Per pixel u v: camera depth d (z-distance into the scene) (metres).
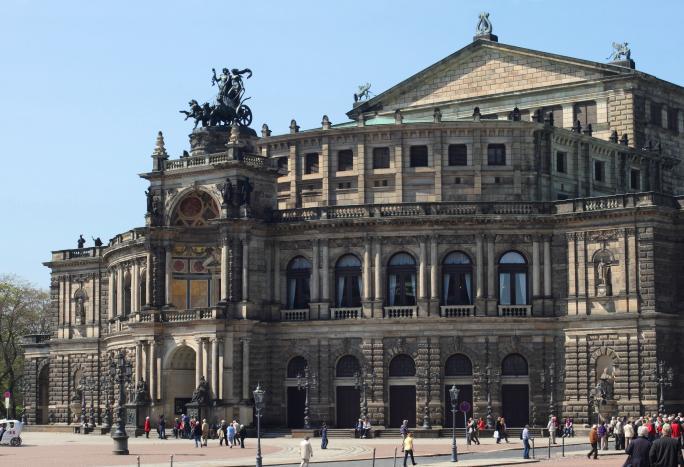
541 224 141.88
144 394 146.38
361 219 143.88
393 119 164.12
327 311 145.38
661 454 62.44
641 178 166.00
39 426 171.38
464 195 148.00
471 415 139.75
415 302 143.25
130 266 159.38
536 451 112.88
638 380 134.25
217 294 150.00
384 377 141.88
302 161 155.62
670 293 137.38
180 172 148.88
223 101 154.38
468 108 171.62
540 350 140.25
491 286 141.50
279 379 146.75
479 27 174.75
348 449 117.06
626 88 163.25
